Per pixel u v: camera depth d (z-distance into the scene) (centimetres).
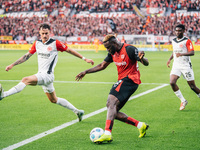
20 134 662
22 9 6088
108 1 5675
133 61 616
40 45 741
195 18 5031
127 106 961
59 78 1683
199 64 2489
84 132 678
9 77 1722
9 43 5588
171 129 702
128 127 724
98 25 5391
